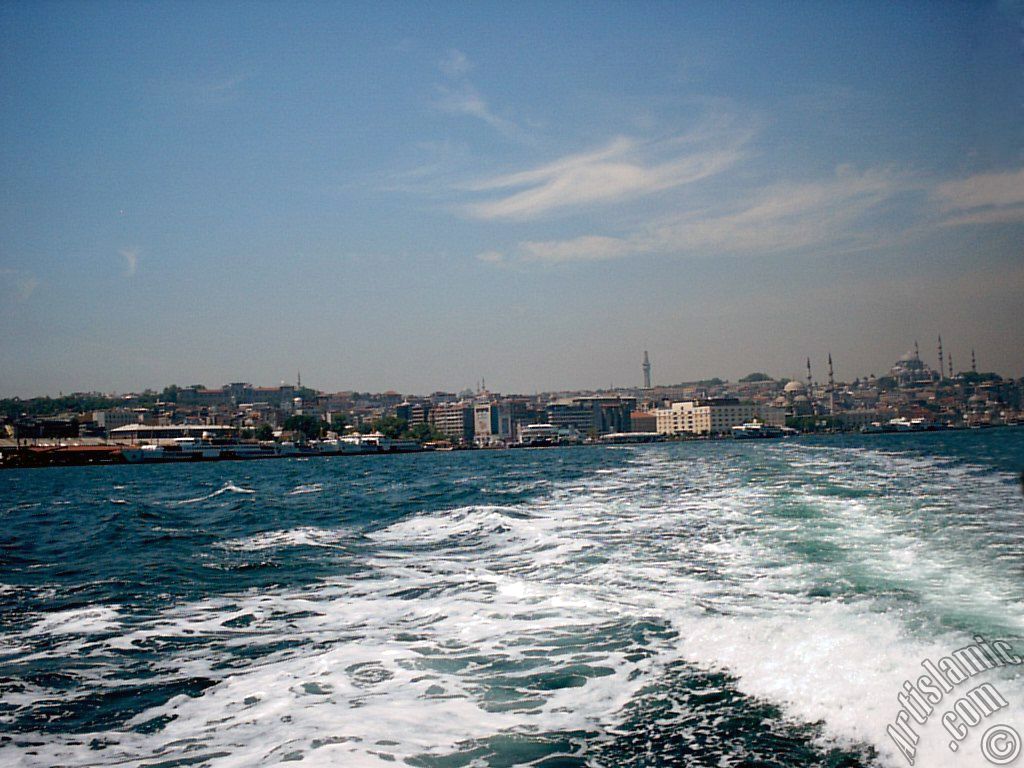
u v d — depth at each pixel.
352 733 13.59
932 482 53.62
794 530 32.28
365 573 27.98
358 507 53.78
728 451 144.38
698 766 12.07
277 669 17.19
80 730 14.30
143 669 17.64
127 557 33.78
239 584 26.91
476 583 25.27
